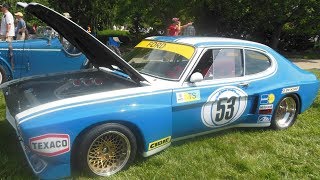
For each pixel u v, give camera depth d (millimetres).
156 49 5102
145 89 4215
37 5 4027
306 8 20062
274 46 22250
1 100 6582
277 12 20125
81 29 4211
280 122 5914
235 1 20703
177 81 4516
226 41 5195
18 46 8094
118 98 3982
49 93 4652
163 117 4281
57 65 8594
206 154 4746
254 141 5316
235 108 5090
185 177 4137
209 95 4734
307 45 24766
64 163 3695
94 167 3949
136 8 26031
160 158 4500
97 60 5129
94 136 3787
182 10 24047
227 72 5035
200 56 4734
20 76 8289
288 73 5762
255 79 5289
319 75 12242
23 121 3523
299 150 5141
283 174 4461
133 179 4004
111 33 31828
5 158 4234
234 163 4586
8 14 10375
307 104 6102
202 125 4832
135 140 4133
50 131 3535
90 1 31844
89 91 4562
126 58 5301
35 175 3898
